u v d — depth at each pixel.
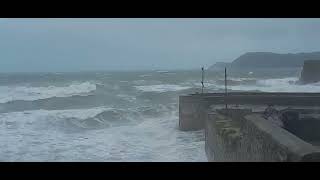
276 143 7.29
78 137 21.22
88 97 36.75
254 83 58.09
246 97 22.50
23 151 17.70
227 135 11.90
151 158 16.08
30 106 33.22
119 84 52.91
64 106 33.84
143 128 23.95
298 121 15.06
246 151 9.88
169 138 20.41
